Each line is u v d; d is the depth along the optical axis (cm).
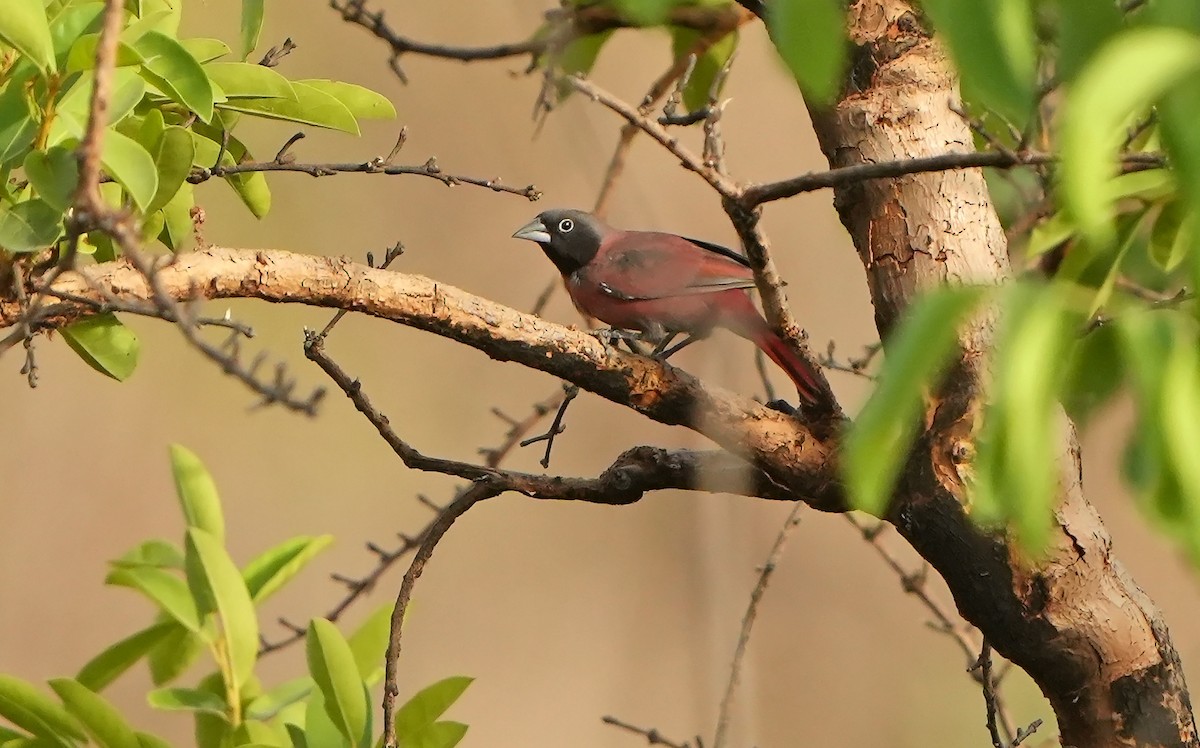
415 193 1520
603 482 640
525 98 1522
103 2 585
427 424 1550
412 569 658
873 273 600
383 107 705
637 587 1550
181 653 766
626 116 501
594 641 1541
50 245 553
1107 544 583
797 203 1431
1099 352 693
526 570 1570
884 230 595
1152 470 334
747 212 514
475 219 1523
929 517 570
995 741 734
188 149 581
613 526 1570
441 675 1516
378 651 769
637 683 1524
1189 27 302
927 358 332
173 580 747
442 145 1513
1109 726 590
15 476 1473
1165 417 315
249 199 726
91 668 749
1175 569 1429
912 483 570
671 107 581
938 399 560
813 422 604
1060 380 329
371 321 1560
